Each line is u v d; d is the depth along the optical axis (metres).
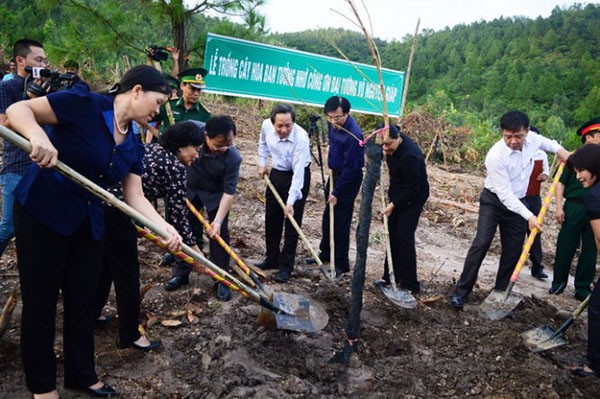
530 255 6.09
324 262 5.55
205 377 3.21
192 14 7.16
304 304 3.83
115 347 3.51
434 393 3.41
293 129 4.83
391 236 4.96
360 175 5.09
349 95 7.65
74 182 2.57
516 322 4.46
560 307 5.16
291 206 4.73
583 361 3.96
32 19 20.92
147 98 2.64
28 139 2.55
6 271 4.45
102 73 13.99
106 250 3.24
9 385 3.00
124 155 2.74
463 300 4.66
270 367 3.45
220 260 4.34
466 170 12.98
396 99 8.48
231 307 4.09
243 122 13.90
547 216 8.78
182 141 3.53
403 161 4.47
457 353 3.88
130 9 7.11
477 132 15.79
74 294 2.82
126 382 3.16
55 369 2.81
